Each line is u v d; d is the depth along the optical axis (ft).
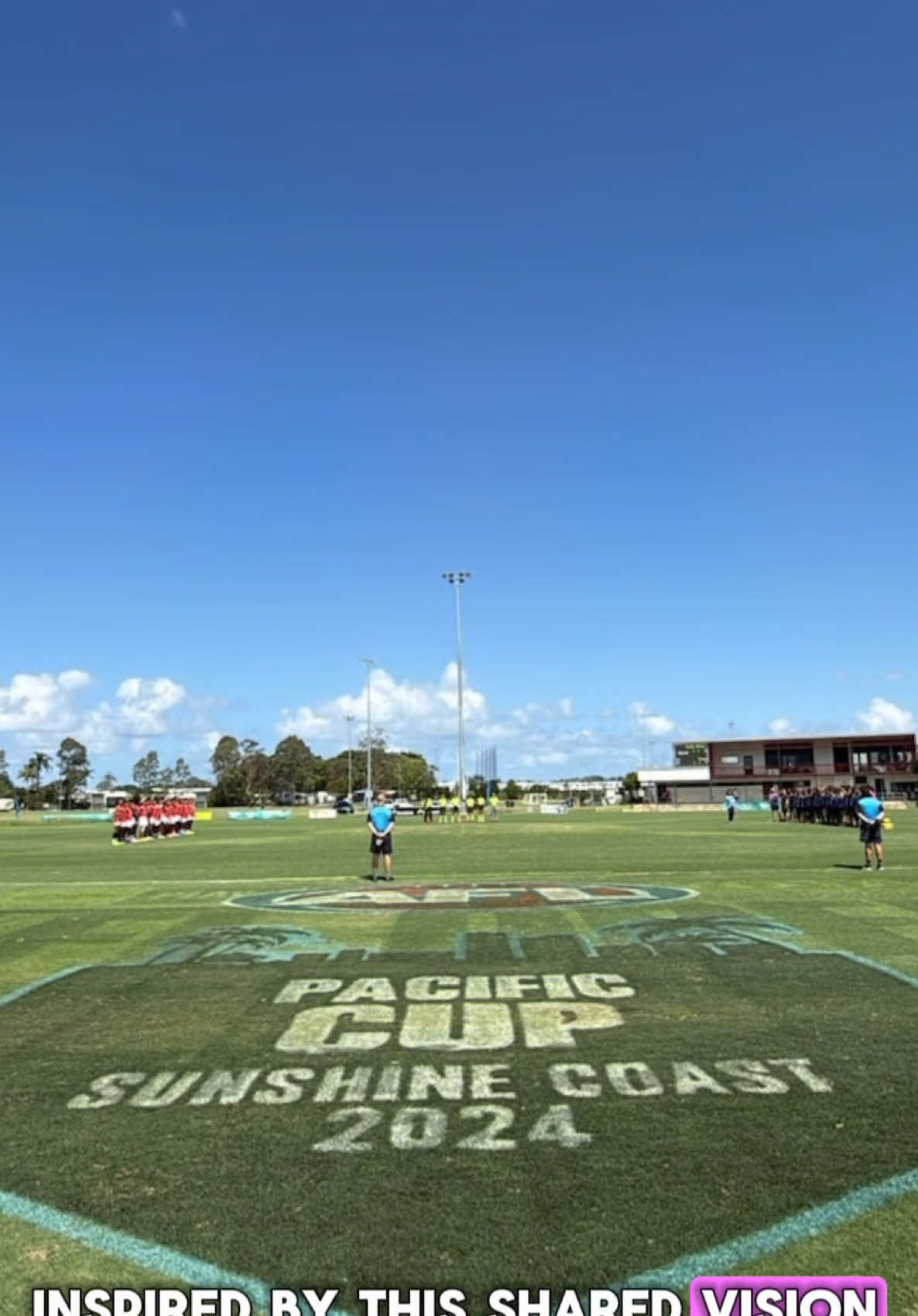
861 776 356.59
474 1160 19.13
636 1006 31.30
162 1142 20.44
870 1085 23.56
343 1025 29.45
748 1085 23.63
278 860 96.07
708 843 112.78
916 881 64.59
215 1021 30.22
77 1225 16.81
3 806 521.65
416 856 98.22
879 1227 16.31
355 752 545.03
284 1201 17.51
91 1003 33.12
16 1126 21.48
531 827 174.29
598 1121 21.22
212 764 565.12
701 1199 17.33
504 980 35.22
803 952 39.81
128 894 63.98
